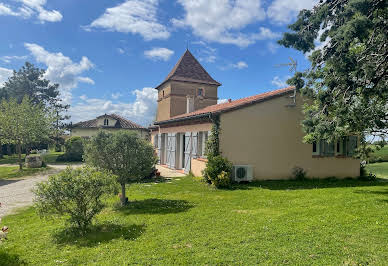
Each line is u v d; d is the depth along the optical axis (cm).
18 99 3800
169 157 1859
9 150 3678
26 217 751
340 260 416
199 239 513
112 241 524
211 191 1025
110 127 3681
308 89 915
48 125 2709
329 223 590
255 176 1271
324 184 1215
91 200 607
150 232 566
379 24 761
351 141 1470
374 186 1159
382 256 428
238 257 432
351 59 735
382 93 806
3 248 504
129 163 821
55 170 2023
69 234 577
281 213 684
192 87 2589
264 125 1291
